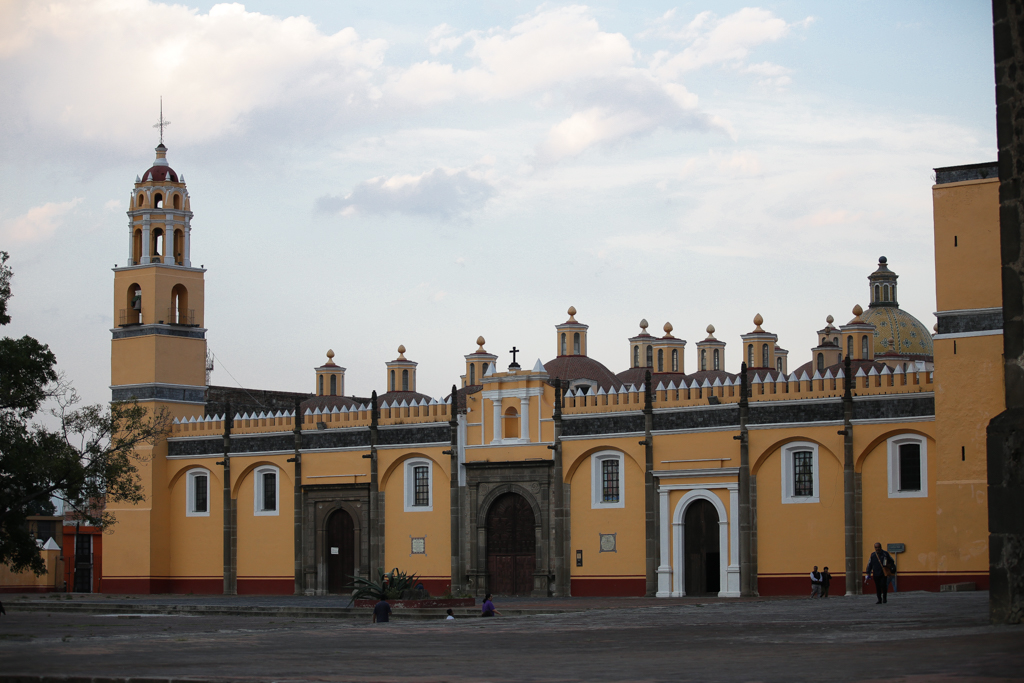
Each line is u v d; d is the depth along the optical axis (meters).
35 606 72.00
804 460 64.00
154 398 85.31
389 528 77.38
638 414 68.81
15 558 60.44
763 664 23.14
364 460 78.31
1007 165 26.41
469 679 22.14
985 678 19.12
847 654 24.05
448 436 75.38
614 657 25.97
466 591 70.56
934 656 22.53
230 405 87.38
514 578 72.94
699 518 66.88
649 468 68.06
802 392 63.84
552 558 71.44
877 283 108.62
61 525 102.69
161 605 67.81
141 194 88.56
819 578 59.88
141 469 85.25
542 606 58.03
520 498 73.44
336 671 24.33
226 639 35.06
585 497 70.75
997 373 55.31
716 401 66.19
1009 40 26.50
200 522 84.38
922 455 60.31
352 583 77.06
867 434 61.62
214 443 83.94
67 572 101.31
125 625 53.69
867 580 60.84
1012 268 26.22
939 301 56.97
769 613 41.44
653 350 96.81
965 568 55.44
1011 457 25.81
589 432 70.50
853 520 61.50
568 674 22.77
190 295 88.31
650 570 67.56
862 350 94.25
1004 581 26.05
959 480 55.84
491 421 74.44
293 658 27.62
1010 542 25.86
